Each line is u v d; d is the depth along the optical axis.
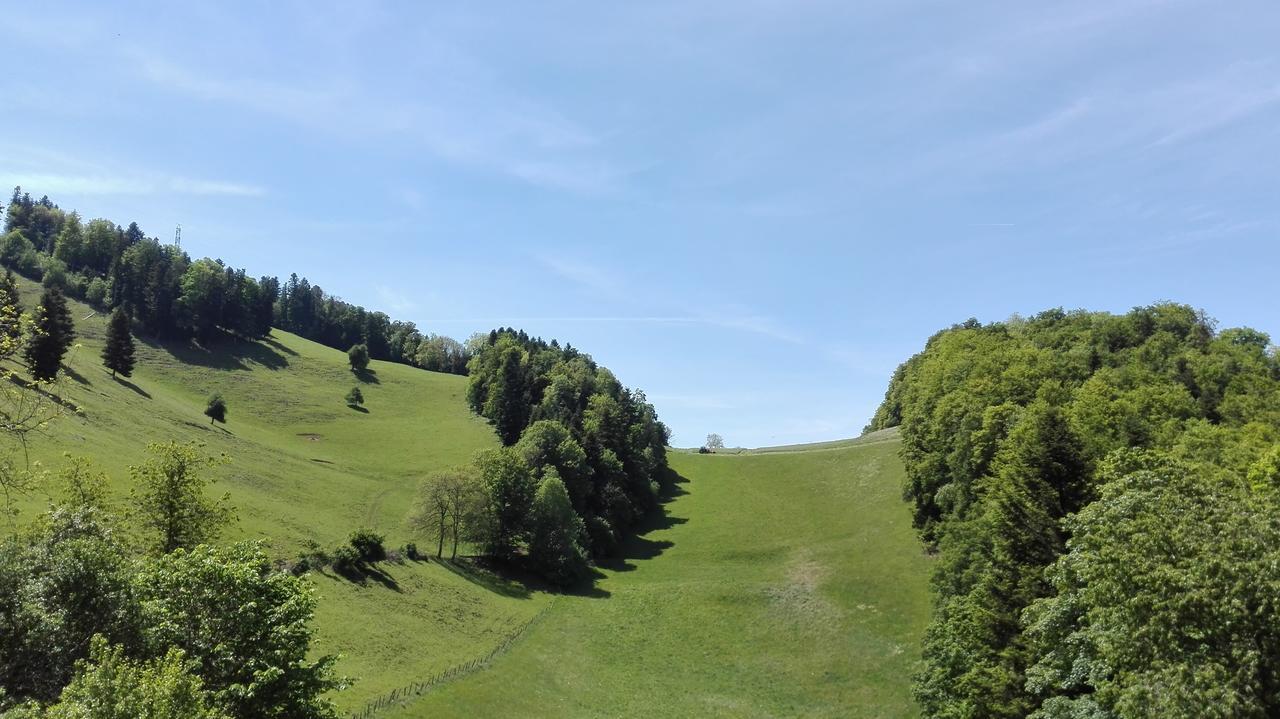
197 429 102.00
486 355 154.75
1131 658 22.97
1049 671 30.41
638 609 82.31
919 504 84.62
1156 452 35.59
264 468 95.31
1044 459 39.50
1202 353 85.31
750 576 89.00
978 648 38.28
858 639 67.56
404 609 66.88
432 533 88.25
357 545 73.69
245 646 25.44
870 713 55.00
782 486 123.56
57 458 66.56
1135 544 23.73
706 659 69.06
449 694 52.56
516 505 93.81
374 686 50.16
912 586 74.19
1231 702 19.16
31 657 23.91
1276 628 19.83
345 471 108.38
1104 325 99.75
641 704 58.91
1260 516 23.03
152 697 18.75
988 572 39.84
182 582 26.28
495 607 76.44
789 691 61.22
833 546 92.56
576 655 68.88
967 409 70.12
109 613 25.31
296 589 28.25
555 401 129.62
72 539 27.56
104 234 188.75
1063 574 29.47
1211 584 20.98
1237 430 58.50
